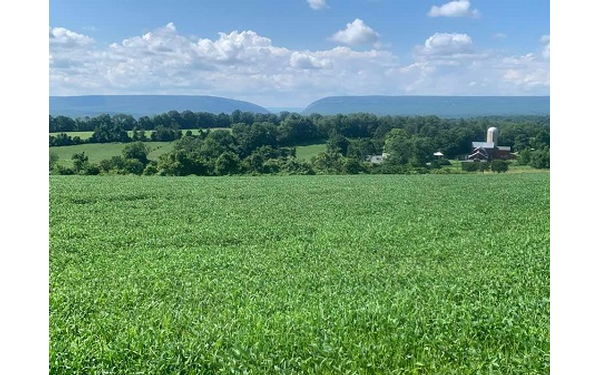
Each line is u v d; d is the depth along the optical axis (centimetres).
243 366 593
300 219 2320
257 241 1797
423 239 1762
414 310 802
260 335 685
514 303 873
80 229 1983
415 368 581
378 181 4453
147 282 1138
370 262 1398
